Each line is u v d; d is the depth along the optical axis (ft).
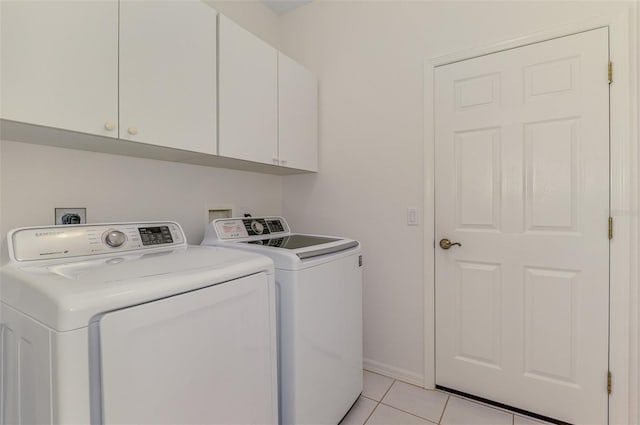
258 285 3.45
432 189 5.85
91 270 2.85
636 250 4.33
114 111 3.52
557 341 4.87
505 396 5.29
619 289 4.43
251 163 5.68
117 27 3.54
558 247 4.84
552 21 4.80
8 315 2.56
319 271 4.45
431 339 5.91
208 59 4.57
